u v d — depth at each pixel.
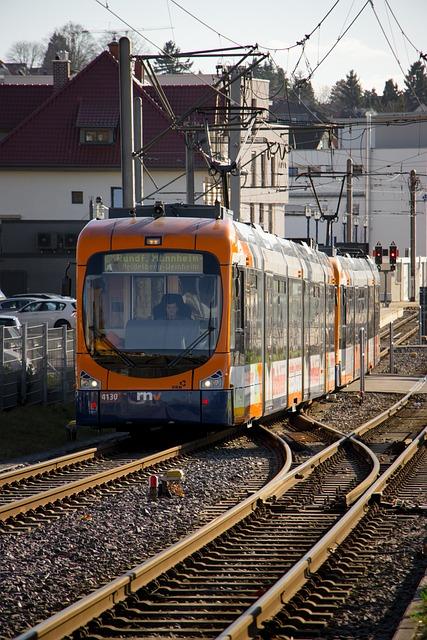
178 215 58.94
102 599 24.86
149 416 54.88
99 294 55.69
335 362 89.88
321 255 85.38
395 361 134.38
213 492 44.50
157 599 26.58
